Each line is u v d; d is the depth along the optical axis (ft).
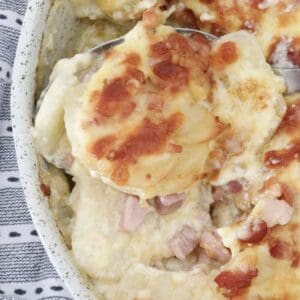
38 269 1.24
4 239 1.25
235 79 1.05
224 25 1.12
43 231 1.02
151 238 1.02
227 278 0.97
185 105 1.01
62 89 1.03
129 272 1.01
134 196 1.02
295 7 1.10
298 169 1.01
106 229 1.02
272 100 1.05
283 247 0.98
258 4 1.11
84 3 1.12
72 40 1.15
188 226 1.03
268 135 1.04
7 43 1.31
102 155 0.99
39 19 1.08
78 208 1.03
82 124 1.00
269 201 1.00
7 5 1.33
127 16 1.13
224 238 1.00
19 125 1.05
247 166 1.04
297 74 1.10
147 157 0.99
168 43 1.05
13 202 1.26
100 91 1.01
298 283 0.97
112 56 1.04
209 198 1.05
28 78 1.07
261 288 0.97
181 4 1.13
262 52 1.09
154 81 1.02
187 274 1.00
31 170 1.04
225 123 1.04
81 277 1.01
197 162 1.01
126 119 1.00
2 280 1.24
